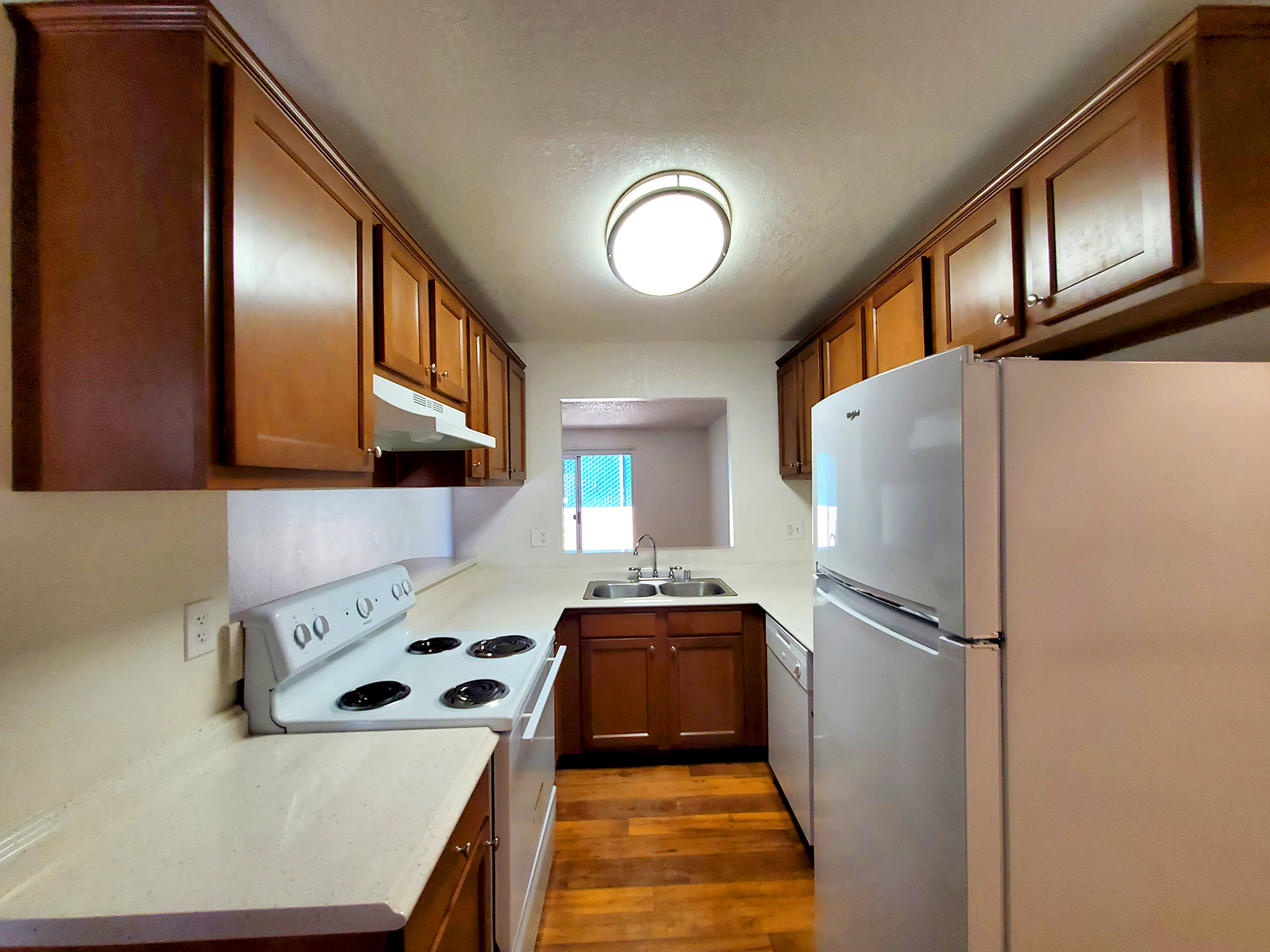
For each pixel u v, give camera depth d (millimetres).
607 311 2309
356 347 1018
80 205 646
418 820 768
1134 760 782
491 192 1387
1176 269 807
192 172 641
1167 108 811
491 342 2109
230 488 685
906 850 932
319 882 641
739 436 2842
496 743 1059
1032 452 779
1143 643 783
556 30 904
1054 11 873
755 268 1881
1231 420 802
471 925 938
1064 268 1008
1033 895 774
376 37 904
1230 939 785
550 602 2275
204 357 642
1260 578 800
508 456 2387
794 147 1229
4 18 638
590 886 1614
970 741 772
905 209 1492
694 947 1398
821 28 908
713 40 928
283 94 771
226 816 776
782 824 1907
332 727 1055
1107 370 790
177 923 601
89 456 644
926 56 967
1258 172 789
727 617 2311
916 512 897
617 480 6309
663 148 1225
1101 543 784
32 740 671
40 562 688
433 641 1603
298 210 822
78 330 646
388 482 1821
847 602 1197
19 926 595
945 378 817
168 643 883
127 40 645
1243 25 780
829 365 2129
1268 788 795
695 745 2303
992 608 776
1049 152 1034
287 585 1437
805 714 1703
